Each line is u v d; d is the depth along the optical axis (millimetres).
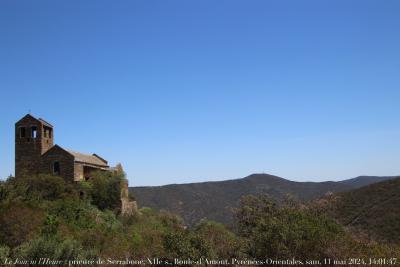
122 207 71875
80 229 52094
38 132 74125
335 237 33750
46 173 72438
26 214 45594
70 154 72438
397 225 66500
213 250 41750
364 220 72438
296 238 33875
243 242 42688
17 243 42250
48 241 36031
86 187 70438
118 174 74938
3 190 52375
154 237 50344
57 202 59938
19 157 74000
